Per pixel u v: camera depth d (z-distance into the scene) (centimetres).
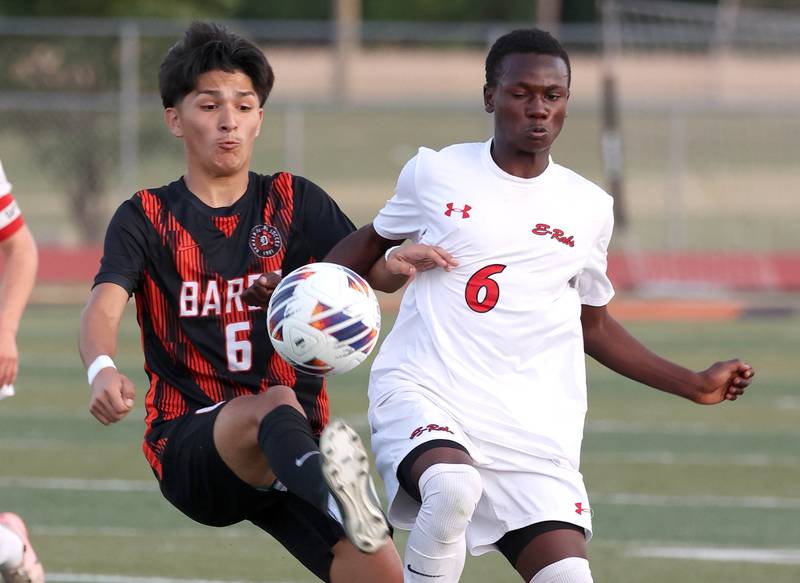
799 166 10394
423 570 1627
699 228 9262
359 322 1634
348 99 10569
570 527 1703
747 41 8331
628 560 2662
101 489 3253
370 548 1451
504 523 1716
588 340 1884
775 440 3950
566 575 1655
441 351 1742
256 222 1773
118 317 1683
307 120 12369
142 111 8250
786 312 6538
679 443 3888
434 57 12912
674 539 2839
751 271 7362
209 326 1733
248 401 1645
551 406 1755
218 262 1744
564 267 1772
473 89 12625
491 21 15425
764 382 4872
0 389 1805
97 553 2667
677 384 1862
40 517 2961
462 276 1756
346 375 4981
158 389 1744
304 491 1507
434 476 1609
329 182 11019
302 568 2589
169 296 1733
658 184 10381
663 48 8631
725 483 3384
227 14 9575
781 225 9344
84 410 4306
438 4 15375
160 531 2862
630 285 7119
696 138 10700
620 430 4078
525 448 1722
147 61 8338
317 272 1652
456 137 12194
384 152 11831
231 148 1731
